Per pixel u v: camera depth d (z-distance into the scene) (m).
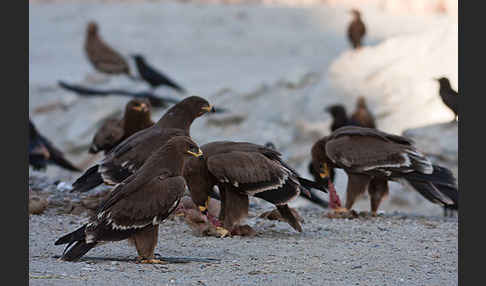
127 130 13.98
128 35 47.38
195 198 10.99
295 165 26.00
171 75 37.41
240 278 8.45
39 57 42.03
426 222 12.73
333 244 10.47
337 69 30.94
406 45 30.72
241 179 10.50
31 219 11.95
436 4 53.56
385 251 10.06
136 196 8.85
